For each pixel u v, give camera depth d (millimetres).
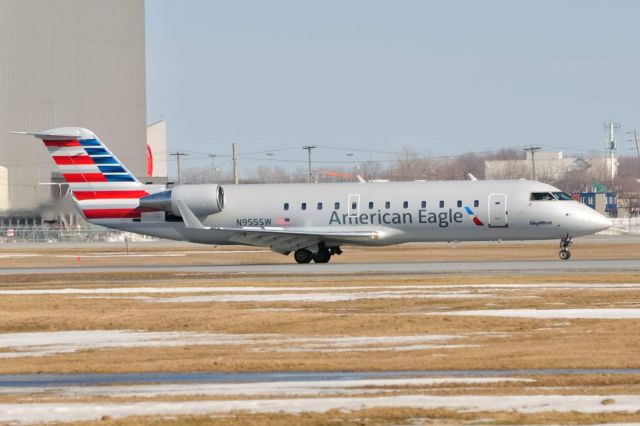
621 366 81625
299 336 100250
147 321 112750
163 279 168500
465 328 103125
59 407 68188
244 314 116375
